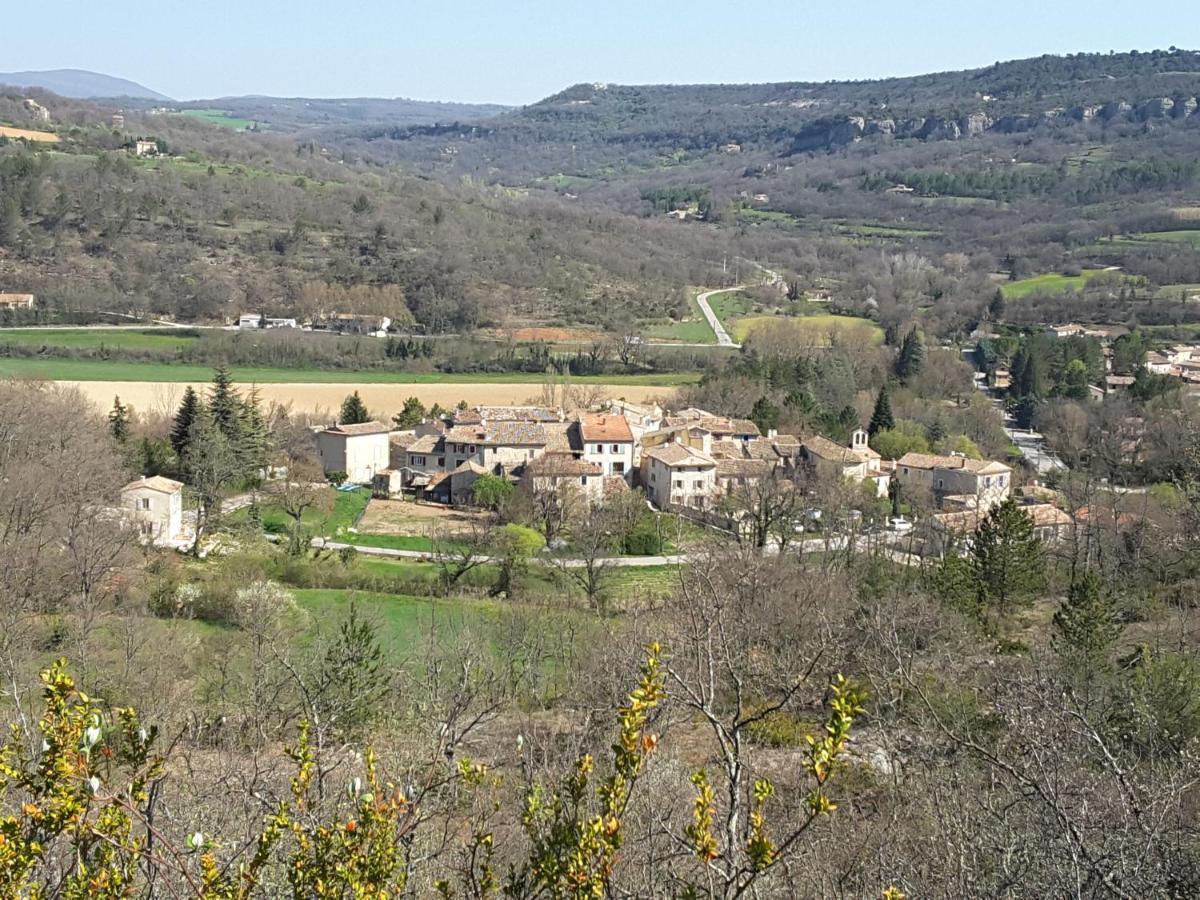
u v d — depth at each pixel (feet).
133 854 20.61
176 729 66.95
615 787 20.43
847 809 48.08
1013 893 28.63
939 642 84.53
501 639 103.04
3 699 61.87
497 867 30.99
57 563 117.29
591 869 19.97
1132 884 27.04
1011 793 36.68
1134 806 29.96
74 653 87.71
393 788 25.95
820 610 86.63
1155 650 80.64
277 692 71.61
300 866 21.13
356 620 109.19
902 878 30.96
